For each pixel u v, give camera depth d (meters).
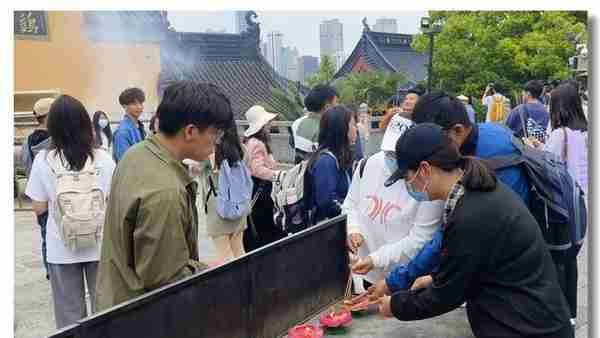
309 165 3.03
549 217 2.28
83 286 2.79
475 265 1.64
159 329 1.42
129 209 1.57
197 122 1.61
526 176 2.25
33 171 2.73
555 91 3.71
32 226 6.54
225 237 3.56
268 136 3.93
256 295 1.80
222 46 18.56
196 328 1.55
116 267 1.64
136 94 4.83
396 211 2.27
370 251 2.39
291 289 1.99
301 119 4.05
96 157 2.72
